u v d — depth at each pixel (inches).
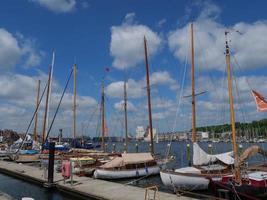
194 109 1207.6
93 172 1312.7
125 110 2037.4
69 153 1929.1
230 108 858.1
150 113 1670.8
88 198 877.2
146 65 1694.1
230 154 1079.0
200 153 1071.0
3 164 1748.3
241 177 852.6
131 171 1311.5
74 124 2240.4
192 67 1238.3
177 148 3649.1
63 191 1005.2
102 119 2317.9
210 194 938.7
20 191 1063.0
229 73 868.0
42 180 1134.4
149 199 757.9
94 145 2871.6
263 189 783.7
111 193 866.1
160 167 1392.7
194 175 957.2
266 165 1059.9
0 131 3789.4
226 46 877.8
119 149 3299.7
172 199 756.0
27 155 1952.5
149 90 1690.5
